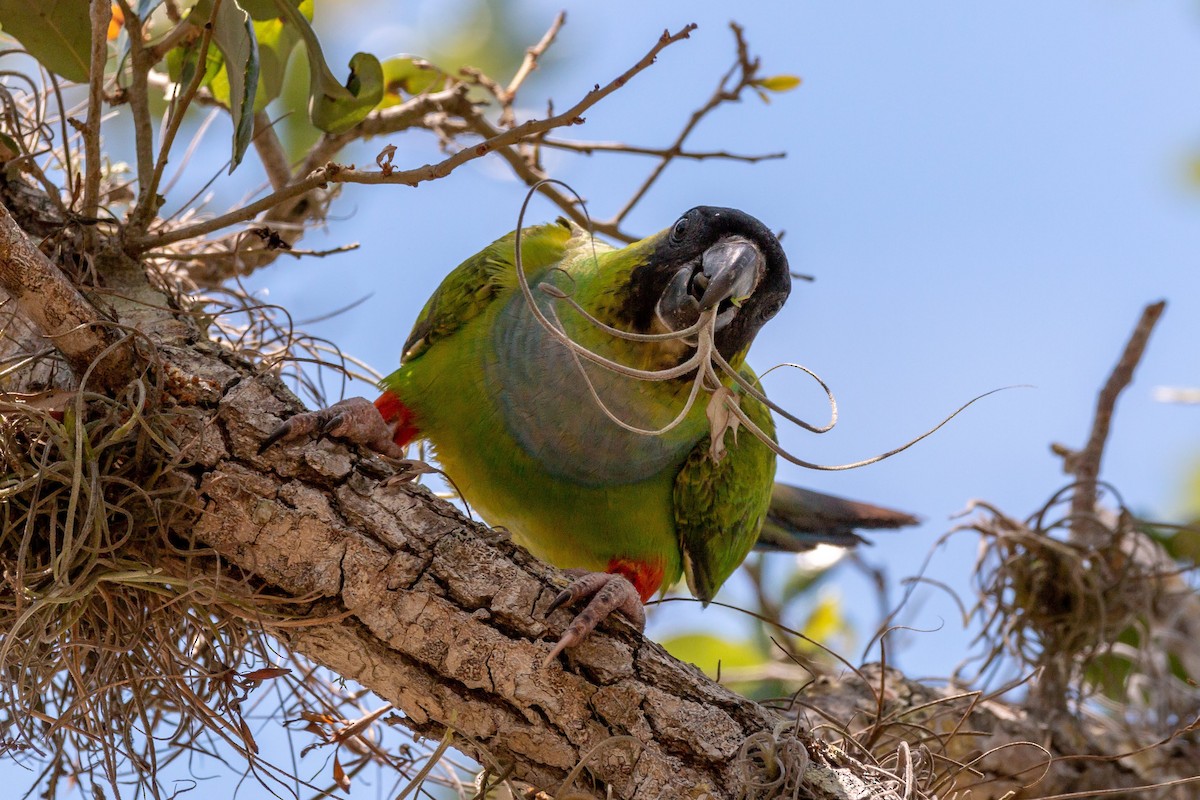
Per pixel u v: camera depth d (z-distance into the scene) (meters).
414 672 6.08
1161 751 9.66
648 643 6.31
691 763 6.00
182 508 5.90
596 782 6.05
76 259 6.83
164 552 5.91
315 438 6.21
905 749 6.60
